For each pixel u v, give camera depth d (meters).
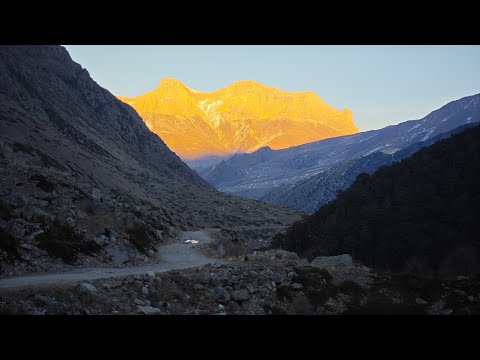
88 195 37.72
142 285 23.22
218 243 43.88
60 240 27.78
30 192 32.50
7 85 100.44
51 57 156.25
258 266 29.12
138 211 43.62
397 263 64.50
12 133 74.00
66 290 19.89
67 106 131.25
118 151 133.62
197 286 25.28
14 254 23.72
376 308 26.69
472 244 59.44
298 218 135.38
